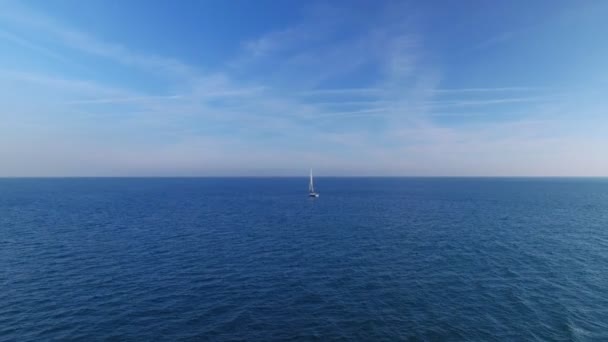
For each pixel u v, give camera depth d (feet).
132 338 87.45
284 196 542.98
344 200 466.70
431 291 118.52
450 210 344.90
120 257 161.27
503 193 594.65
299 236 212.64
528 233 218.59
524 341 85.35
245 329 92.22
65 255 163.73
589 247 179.11
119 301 109.81
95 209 346.95
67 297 112.47
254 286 124.06
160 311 102.89
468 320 96.68
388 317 98.99
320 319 98.02
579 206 372.99
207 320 97.35
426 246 183.93
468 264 149.48
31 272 137.49
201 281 129.18
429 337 87.86
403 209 355.77
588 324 93.81
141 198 490.90
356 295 115.44
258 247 183.01
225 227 245.24
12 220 266.77
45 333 89.20
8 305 105.60
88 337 87.61
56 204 391.86
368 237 208.95
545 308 103.86
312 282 128.26
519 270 140.36
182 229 235.81
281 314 101.24
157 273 138.10
